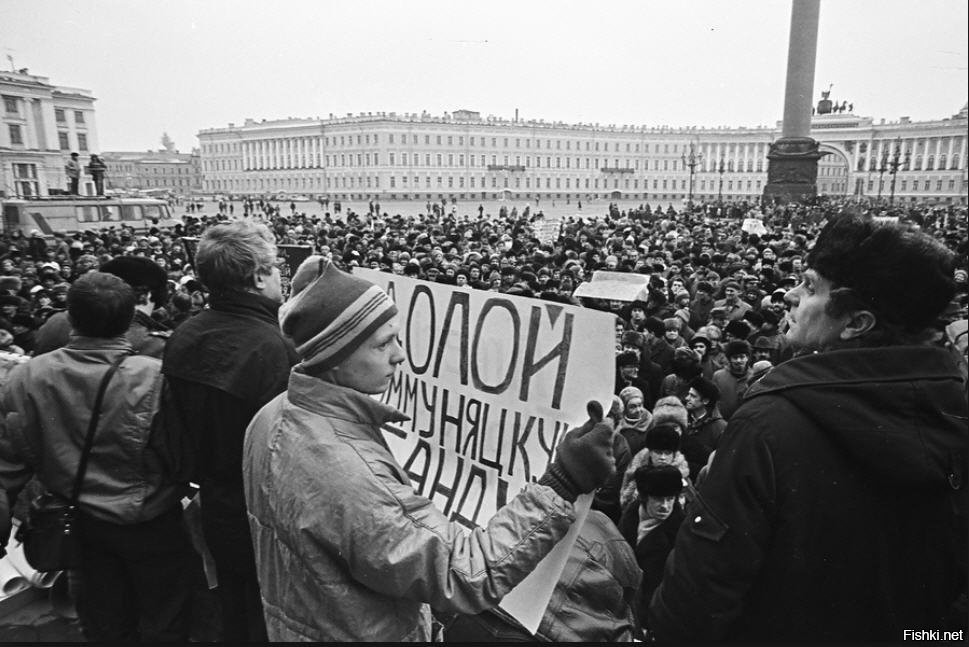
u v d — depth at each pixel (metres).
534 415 1.83
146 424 2.40
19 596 3.02
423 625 1.60
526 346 1.86
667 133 118.19
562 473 1.36
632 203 106.12
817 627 1.32
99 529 2.46
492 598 1.30
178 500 2.54
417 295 2.25
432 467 2.15
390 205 89.12
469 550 1.32
